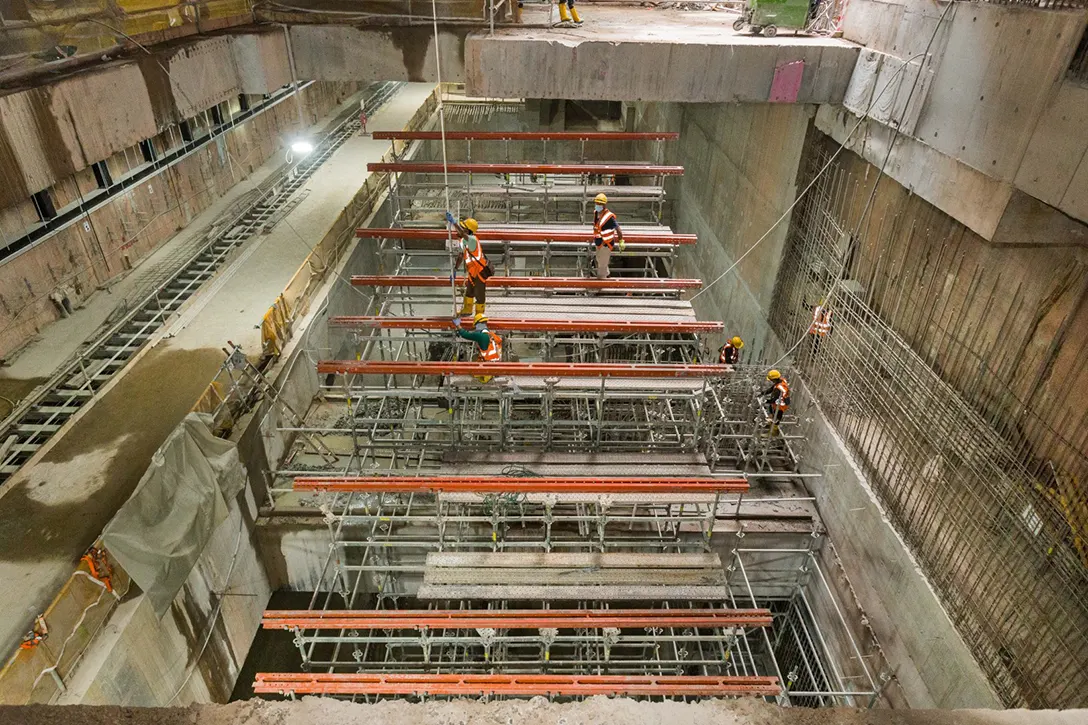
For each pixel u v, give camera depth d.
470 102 30.39
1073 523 6.79
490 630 6.91
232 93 10.56
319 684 4.88
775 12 10.75
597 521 8.86
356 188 19.59
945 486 8.51
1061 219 7.24
